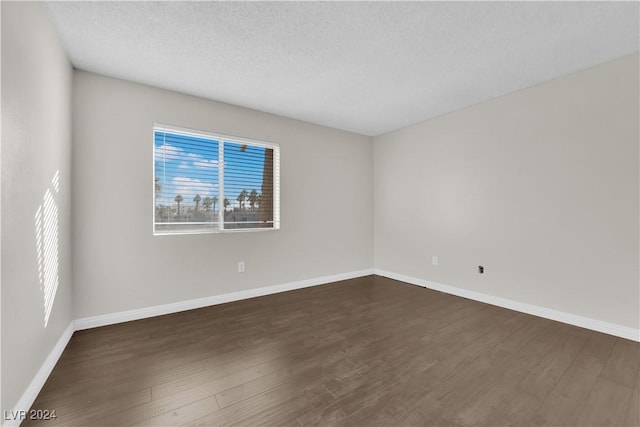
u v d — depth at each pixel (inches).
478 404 62.1
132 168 110.2
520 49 90.8
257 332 99.8
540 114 114.4
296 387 68.1
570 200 106.7
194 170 126.8
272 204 150.7
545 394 65.4
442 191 151.7
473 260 138.0
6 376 51.8
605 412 59.5
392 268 180.7
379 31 81.7
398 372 74.5
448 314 117.6
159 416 58.3
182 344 90.4
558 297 110.0
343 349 87.3
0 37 50.2
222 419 57.5
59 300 83.4
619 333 95.4
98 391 66.3
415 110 144.5
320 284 166.1
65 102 90.0
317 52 92.4
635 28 80.0
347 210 179.5
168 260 118.0
